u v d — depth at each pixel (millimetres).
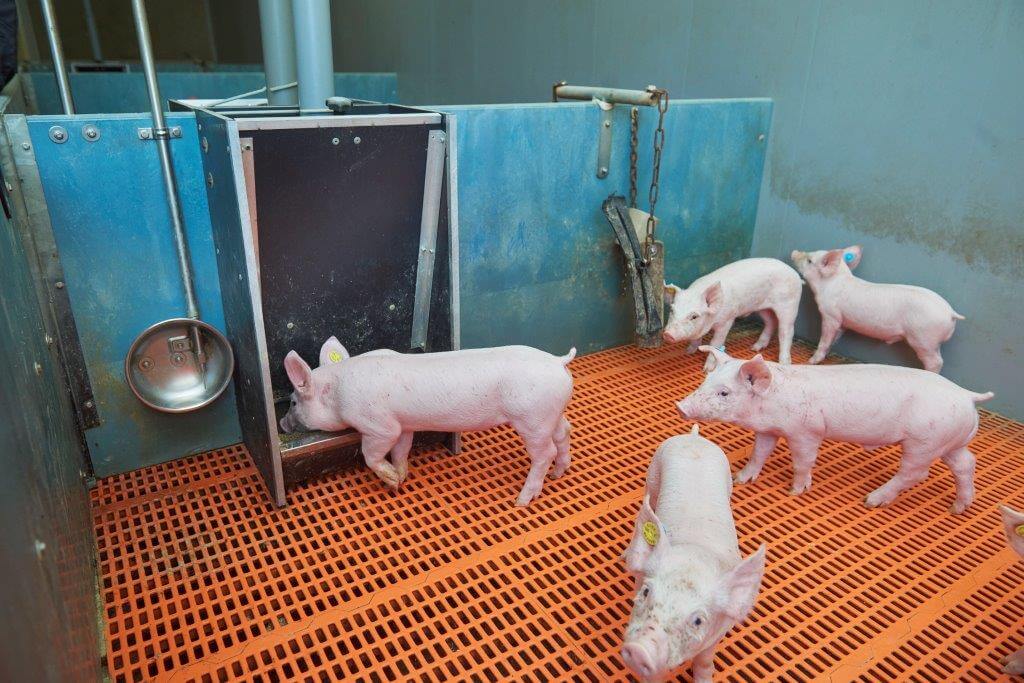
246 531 2250
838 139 3387
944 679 1778
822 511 2418
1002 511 1667
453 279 2494
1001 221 2885
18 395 1207
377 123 2281
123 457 2506
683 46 3904
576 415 2994
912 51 3025
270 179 2205
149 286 2359
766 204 3809
